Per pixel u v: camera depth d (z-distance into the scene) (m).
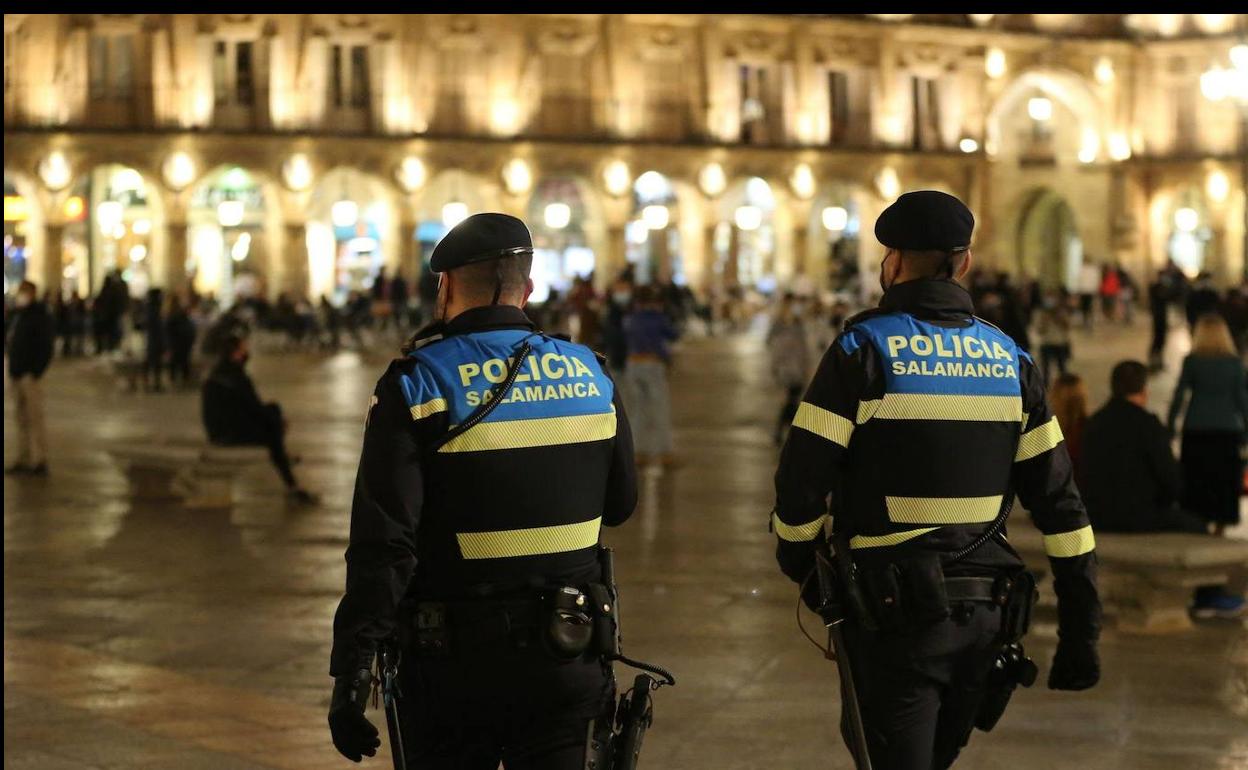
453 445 4.14
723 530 14.04
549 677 4.10
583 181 56.47
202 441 17.17
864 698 4.60
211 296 50.94
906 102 61.88
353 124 54.12
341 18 53.19
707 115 57.94
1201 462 12.48
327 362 40.41
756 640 9.44
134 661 8.98
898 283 4.75
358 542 4.08
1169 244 67.69
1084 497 10.21
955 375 4.58
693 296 53.50
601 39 56.53
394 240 54.50
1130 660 8.88
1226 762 6.95
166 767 6.88
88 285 52.12
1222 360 12.45
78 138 50.25
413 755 4.25
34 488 16.88
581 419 4.26
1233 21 64.88
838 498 4.70
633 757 4.24
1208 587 10.18
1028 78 64.75
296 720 7.70
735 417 25.91
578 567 4.23
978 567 4.59
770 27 58.88
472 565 4.14
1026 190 67.81
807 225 60.00
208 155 51.75
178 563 12.23
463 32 54.66
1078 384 11.16
